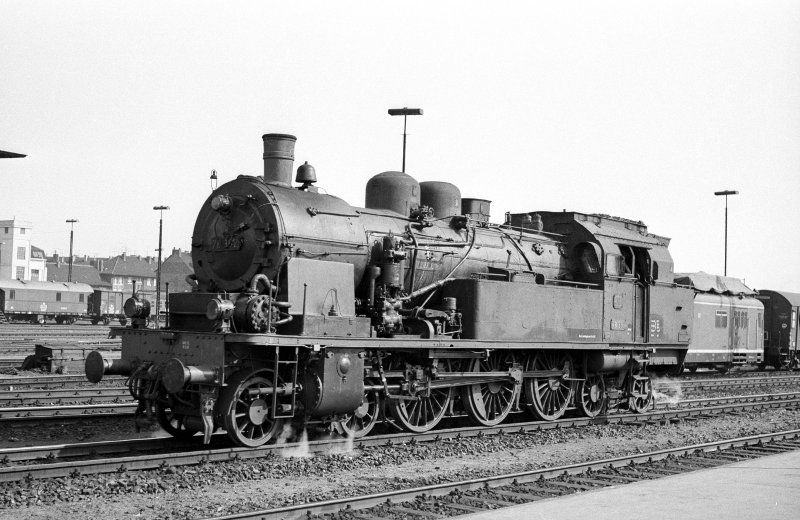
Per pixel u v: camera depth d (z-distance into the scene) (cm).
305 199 1316
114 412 1627
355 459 1171
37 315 6950
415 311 1450
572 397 1769
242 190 1287
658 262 1970
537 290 1625
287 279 1227
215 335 1143
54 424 1430
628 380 1912
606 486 1041
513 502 945
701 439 1540
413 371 1403
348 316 1287
